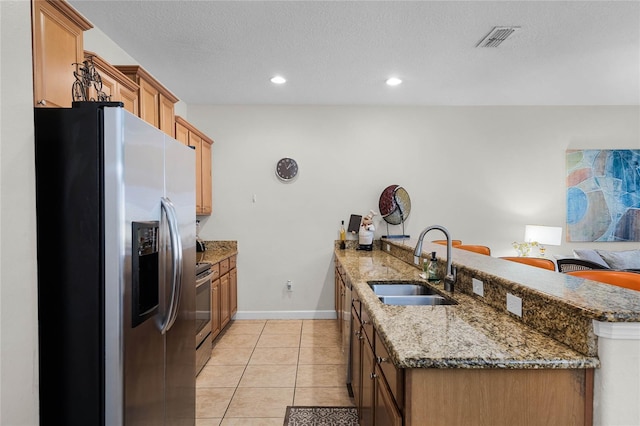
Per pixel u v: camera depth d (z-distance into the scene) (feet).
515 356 3.20
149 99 8.55
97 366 3.83
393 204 13.69
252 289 13.94
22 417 3.44
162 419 4.93
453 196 14.20
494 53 9.46
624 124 14.29
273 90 12.30
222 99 13.25
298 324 13.23
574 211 14.28
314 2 7.13
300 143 13.97
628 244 14.32
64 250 3.84
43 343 3.85
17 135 3.49
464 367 3.14
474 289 5.54
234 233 13.91
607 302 3.44
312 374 9.11
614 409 3.06
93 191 3.84
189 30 8.23
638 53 9.46
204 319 9.55
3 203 3.30
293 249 13.97
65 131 3.84
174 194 5.39
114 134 3.85
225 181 13.88
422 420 3.21
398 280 7.07
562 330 3.53
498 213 14.26
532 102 13.84
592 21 7.88
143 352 4.34
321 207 13.99
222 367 9.52
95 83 5.48
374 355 4.84
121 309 3.87
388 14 7.57
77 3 7.12
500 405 3.21
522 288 4.22
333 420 7.08
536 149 14.28
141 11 7.43
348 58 9.74
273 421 7.06
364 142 14.06
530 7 7.32
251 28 8.16
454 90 12.37
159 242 4.76
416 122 14.11
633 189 14.25
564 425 3.19
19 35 3.52
